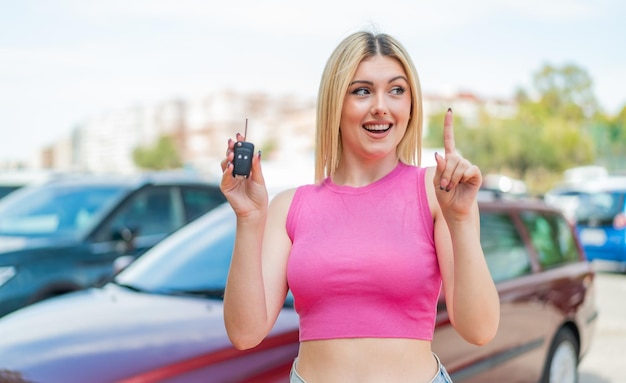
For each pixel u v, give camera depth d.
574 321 4.62
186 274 3.70
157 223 6.24
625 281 10.83
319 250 1.83
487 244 4.02
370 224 1.84
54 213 6.18
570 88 70.06
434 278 1.82
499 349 3.76
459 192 1.69
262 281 1.82
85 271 5.55
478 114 54.84
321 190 1.95
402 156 2.01
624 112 64.75
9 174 9.75
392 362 1.79
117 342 2.82
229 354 2.71
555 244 4.84
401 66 1.93
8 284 5.20
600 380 5.53
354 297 1.80
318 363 1.84
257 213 1.79
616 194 11.80
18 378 2.60
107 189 6.31
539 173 51.50
